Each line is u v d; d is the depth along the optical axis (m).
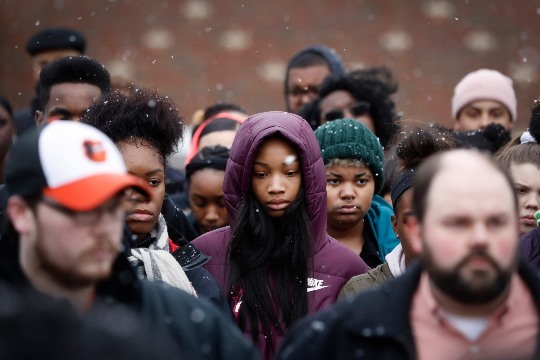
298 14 26.58
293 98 16.61
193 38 26.48
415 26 26.48
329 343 7.02
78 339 5.20
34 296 5.75
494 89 16.44
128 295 7.21
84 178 6.79
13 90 26.05
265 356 9.88
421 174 6.86
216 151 13.23
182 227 11.22
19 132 17.17
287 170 10.20
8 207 6.98
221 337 7.33
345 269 10.28
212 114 15.74
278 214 10.16
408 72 26.44
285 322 9.93
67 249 6.73
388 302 6.96
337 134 11.49
